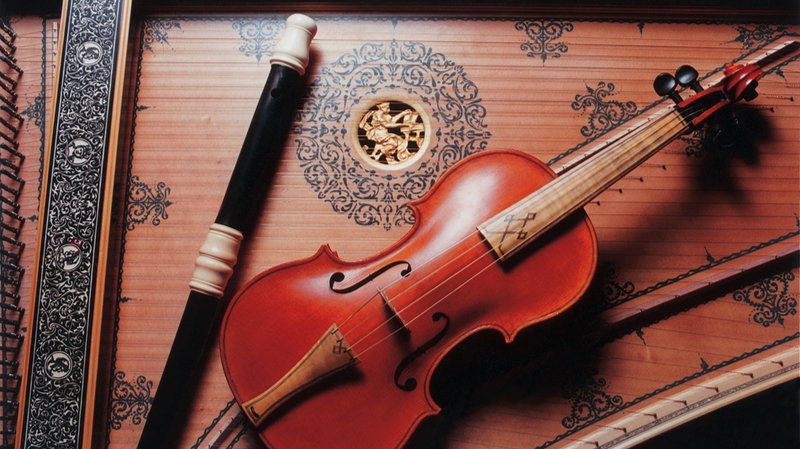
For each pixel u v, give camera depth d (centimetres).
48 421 168
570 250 158
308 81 189
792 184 184
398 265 158
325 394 153
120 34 182
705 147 185
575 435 173
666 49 190
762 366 175
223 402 175
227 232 172
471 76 189
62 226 175
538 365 176
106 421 175
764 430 189
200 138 187
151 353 178
